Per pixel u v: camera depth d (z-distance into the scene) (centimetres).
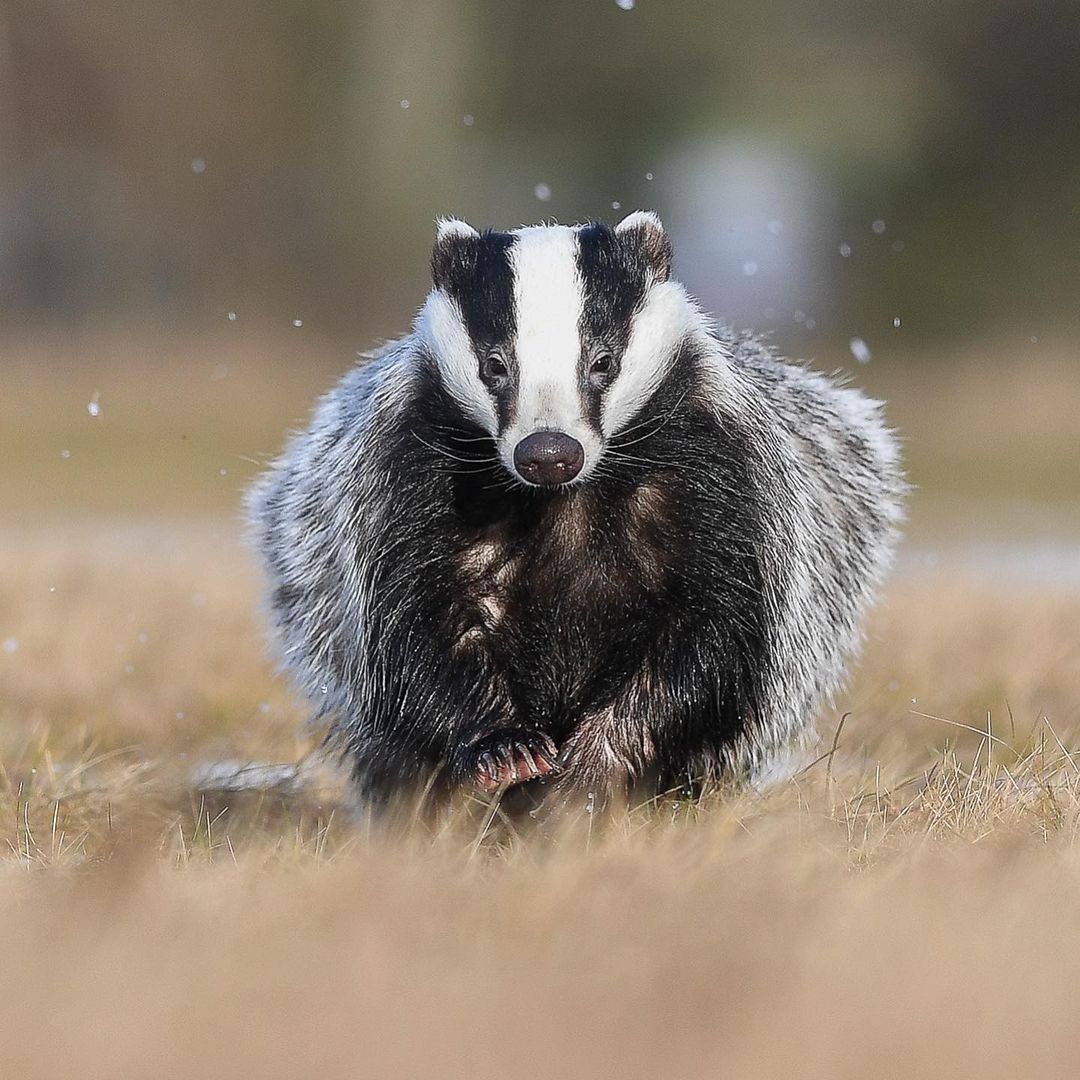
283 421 4553
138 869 843
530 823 1109
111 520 3241
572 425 1070
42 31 6128
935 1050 597
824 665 1251
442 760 1148
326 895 812
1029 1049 601
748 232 6444
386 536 1138
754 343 1301
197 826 1036
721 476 1133
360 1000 649
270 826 1145
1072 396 4853
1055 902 795
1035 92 6309
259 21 6166
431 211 6166
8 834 1098
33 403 4609
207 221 6194
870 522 1328
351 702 1201
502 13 6375
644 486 1127
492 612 1152
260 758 1339
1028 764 1098
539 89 6419
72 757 1334
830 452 1286
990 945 716
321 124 6178
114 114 6175
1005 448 4288
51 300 6112
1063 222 6269
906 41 6444
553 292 1100
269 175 6181
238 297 6131
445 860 896
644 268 1141
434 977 679
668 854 881
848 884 828
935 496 3700
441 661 1133
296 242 6172
